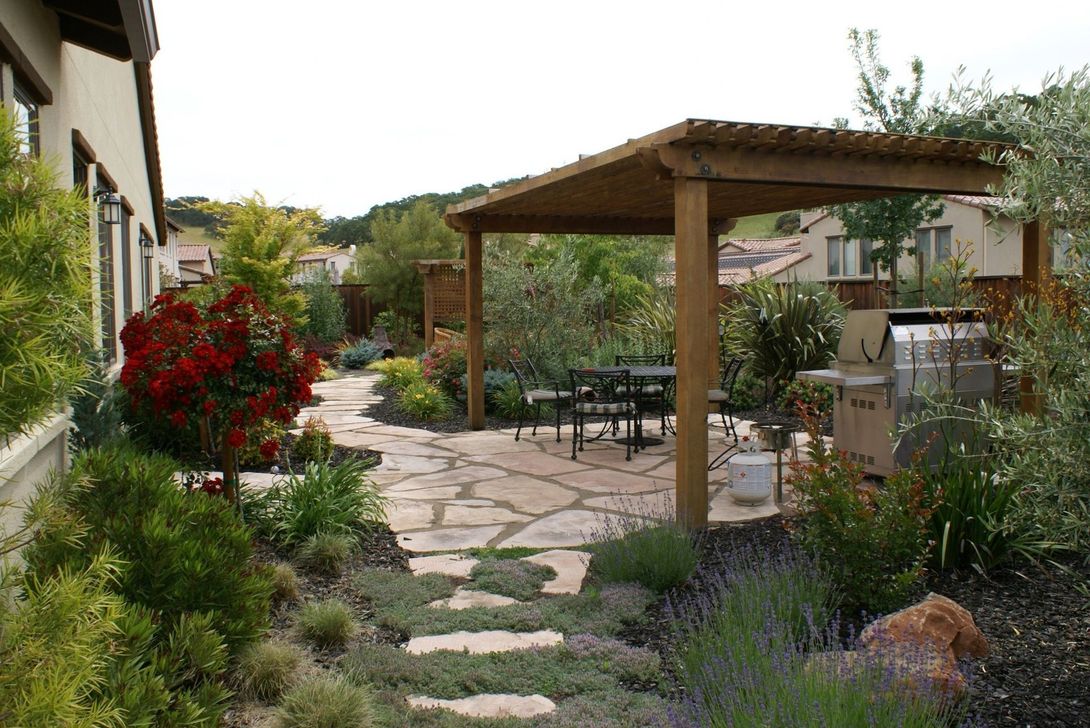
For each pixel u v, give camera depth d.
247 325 5.19
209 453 6.96
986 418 3.48
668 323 12.62
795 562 4.12
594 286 13.12
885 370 6.44
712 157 5.33
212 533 3.67
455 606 4.22
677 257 5.44
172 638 2.90
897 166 5.94
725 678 2.73
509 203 8.42
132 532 3.21
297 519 5.12
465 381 12.04
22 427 1.59
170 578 3.19
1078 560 4.52
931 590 4.16
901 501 3.96
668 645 3.65
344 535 5.13
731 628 3.21
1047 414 3.13
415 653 3.60
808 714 2.34
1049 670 3.22
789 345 10.87
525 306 12.36
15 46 4.23
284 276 18.02
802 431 9.09
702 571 4.55
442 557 5.06
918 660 2.83
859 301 13.18
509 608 4.09
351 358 20.23
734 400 10.97
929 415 5.00
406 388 12.92
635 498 6.52
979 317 6.57
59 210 1.64
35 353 1.51
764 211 9.46
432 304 19.69
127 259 9.66
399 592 4.36
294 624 3.86
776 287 11.78
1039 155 3.04
